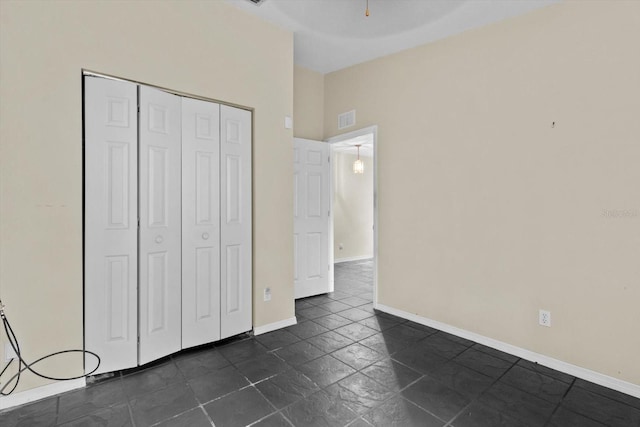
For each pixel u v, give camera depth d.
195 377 2.21
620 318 2.14
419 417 1.81
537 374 2.30
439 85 3.06
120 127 2.17
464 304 2.92
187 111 2.50
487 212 2.76
